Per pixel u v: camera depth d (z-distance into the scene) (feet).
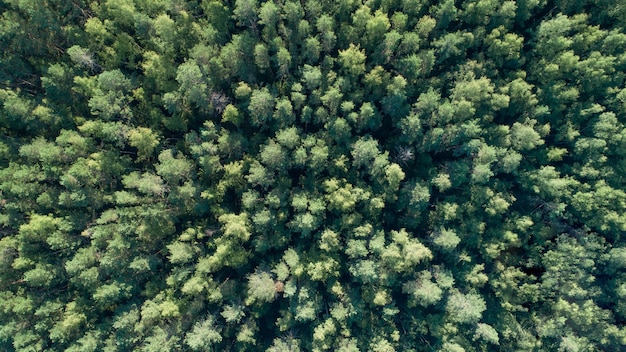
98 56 134.82
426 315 149.89
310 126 148.56
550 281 145.59
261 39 140.97
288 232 143.84
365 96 143.54
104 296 127.13
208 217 144.97
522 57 145.79
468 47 142.92
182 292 136.87
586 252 144.25
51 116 129.59
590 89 145.18
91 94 129.80
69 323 125.08
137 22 129.18
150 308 130.11
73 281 128.67
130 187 130.62
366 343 143.02
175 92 132.16
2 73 127.54
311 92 137.39
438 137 138.82
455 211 142.41
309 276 142.31
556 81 144.46
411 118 135.54
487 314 151.64
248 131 146.10
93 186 134.31
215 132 135.54
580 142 144.77
